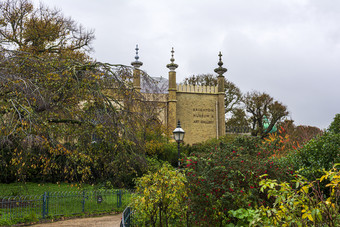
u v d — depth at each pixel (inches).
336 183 177.3
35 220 500.7
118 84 644.7
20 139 514.9
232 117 2097.7
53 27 981.2
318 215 173.3
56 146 542.6
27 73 581.9
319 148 385.7
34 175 818.8
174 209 335.9
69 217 546.0
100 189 687.7
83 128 607.8
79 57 949.2
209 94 1541.6
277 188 315.6
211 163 347.9
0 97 522.0
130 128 631.8
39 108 555.2
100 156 646.5
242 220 294.0
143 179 334.6
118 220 531.5
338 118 474.0
